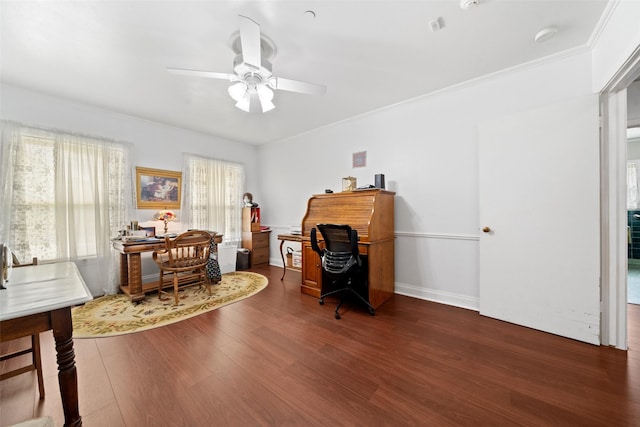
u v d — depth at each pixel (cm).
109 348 194
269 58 217
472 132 264
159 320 243
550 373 161
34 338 142
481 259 249
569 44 203
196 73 192
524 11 167
